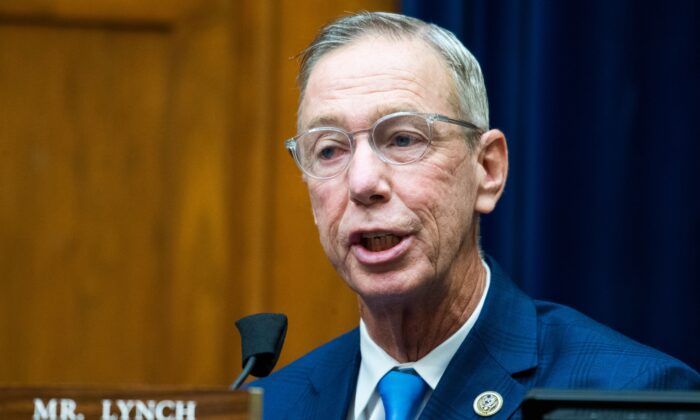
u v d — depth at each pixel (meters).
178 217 4.96
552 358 3.06
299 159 3.10
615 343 3.04
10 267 4.89
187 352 4.92
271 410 3.35
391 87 2.99
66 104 4.96
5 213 4.90
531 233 4.57
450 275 3.09
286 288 4.91
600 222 4.57
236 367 4.91
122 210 4.95
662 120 4.58
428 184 2.96
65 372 4.88
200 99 5.01
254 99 5.00
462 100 3.09
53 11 5.00
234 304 4.93
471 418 2.95
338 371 3.32
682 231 4.55
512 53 4.64
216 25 5.05
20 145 4.93
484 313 3.15
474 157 3.12
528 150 4.60
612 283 4.57
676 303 4.54
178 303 4.93
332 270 4.91
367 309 3.14
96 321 4.91
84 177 4.95
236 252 4.95
